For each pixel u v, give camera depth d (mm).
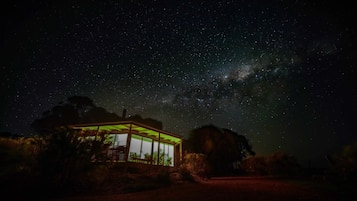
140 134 16609
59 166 7273
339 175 8039
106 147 8953
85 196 6461
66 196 6418
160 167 14852
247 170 19922
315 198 5527
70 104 26469
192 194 6648
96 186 7801
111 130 15930
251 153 26359
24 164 7980
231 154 23391
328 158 9062
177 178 10875
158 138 16500
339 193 6199
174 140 19609
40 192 6488
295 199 5457
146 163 13891
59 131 8031
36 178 7148
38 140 8156
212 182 10523
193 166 15328
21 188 6512
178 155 20406
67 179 7328
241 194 6379
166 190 7730
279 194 6234
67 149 7480
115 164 12445
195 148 23250
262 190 7105
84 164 7707
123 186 8094
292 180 11172
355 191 6344
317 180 10352
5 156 7988
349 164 7965
